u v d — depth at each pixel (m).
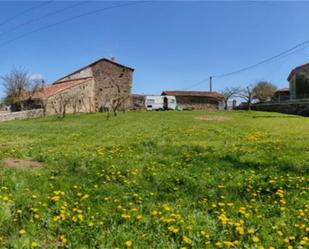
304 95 68.38
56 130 33.41
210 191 10.86
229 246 7.14
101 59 79.38
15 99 74.81
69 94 71.06
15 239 7.30
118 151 17.92
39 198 9.74
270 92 95.31
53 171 13.11
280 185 11.32
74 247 7.09
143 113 54.41
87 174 12.70
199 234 7.63
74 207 9.21
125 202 9.67
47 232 7.77
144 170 13.19
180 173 12.58
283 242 7.34
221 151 17.20
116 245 7.22
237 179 11.98
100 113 57.50
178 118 43.94
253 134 27.47
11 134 30.69
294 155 15.62
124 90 81.50
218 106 89.38
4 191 10.26
